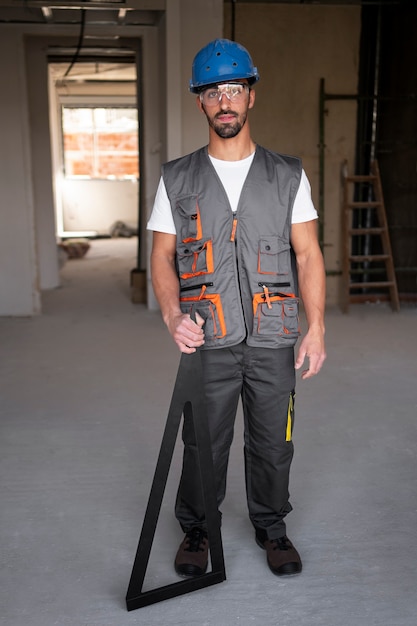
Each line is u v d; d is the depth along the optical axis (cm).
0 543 220
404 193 607
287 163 185
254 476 204
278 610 186
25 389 379
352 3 572
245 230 181
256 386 192
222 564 196
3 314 582
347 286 582
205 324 184
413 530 227
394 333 507
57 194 1199
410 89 591
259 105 586
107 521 235
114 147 1259
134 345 477
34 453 291
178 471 273
